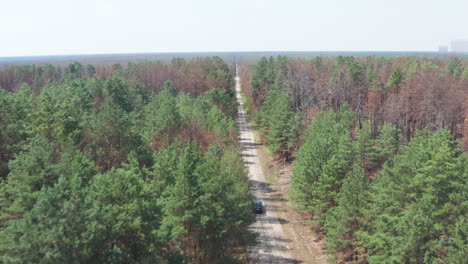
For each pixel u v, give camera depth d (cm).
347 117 6462
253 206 4716
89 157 3750
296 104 9644
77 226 2016
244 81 15912
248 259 3981
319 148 4609
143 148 4341
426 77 7612
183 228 2795
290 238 4562
